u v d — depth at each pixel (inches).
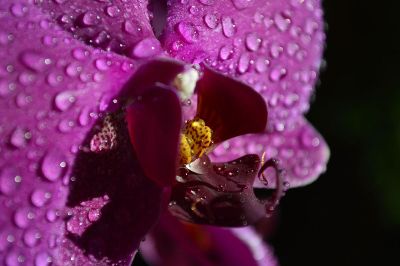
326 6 15.5
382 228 14.1
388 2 15.5
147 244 8.9
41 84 8.0
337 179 14.3
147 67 8.1
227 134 8.7
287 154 9.5
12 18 8.0
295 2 9.2
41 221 8.0
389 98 14.6
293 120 9.3
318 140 9.6
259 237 9.5
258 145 9.3
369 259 13.9
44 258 8.0
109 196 8.3
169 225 9.0
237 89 8.5
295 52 9.2
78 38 8.2
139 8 8.5
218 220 8.5
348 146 14.4
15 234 8.0
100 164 8.3
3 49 7.9
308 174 9.6
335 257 13.9
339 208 14.2
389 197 14.0
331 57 15.3
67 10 8.2
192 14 8.7
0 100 7.9
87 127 8.2
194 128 8.7
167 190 8.5
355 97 14.8
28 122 8.0
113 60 8.2
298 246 14.0
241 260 9.3
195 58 8.7
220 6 8.8
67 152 8.1
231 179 8.6
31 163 8.0
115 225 8.4
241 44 8.9
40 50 8.0
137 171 8.4
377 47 15.3
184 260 9.0
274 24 9.0
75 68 8.1
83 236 8.2
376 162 14.2
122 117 8.3
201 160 8.7
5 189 7.9
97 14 8.3
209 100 8.6
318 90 14.9
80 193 8.2
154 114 8.0
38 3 8.1
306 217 14.2
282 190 8.5
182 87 8.1
